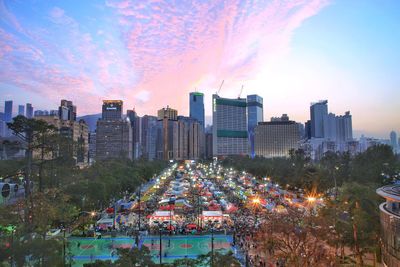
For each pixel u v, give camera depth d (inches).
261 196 4798.2
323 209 2699.3
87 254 2471.7
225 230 3095.5
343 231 2199.8
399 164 5167.3
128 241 2847.0
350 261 2237.9
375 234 2112.5
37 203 2361.0
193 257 2378.2
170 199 4148.6
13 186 3599.9
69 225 3095.5
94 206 3747.5
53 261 1486.2
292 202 4215.1
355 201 2527.1
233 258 1704.0
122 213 3956.7
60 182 3895.2
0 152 6274.6
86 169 5083.7
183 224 3309.5
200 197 4542.3
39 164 3454.7
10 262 1403.8
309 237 2011.6
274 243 2012.8
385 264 1846.7
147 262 1651.1
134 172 5871.1
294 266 1852.9
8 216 2101.4
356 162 5777.6
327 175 5265.8
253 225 3125.0
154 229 3142.2
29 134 3464.6
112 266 1555.1
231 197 5009.8
